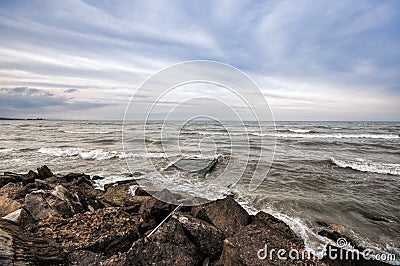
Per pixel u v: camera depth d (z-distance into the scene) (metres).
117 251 3.36
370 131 33.94
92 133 27.48
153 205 4.62
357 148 17.03
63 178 7.68
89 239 3.27
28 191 5.60
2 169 9.84
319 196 6.73
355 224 5.10
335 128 39.81
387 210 5.85
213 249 3.66
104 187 7.04
